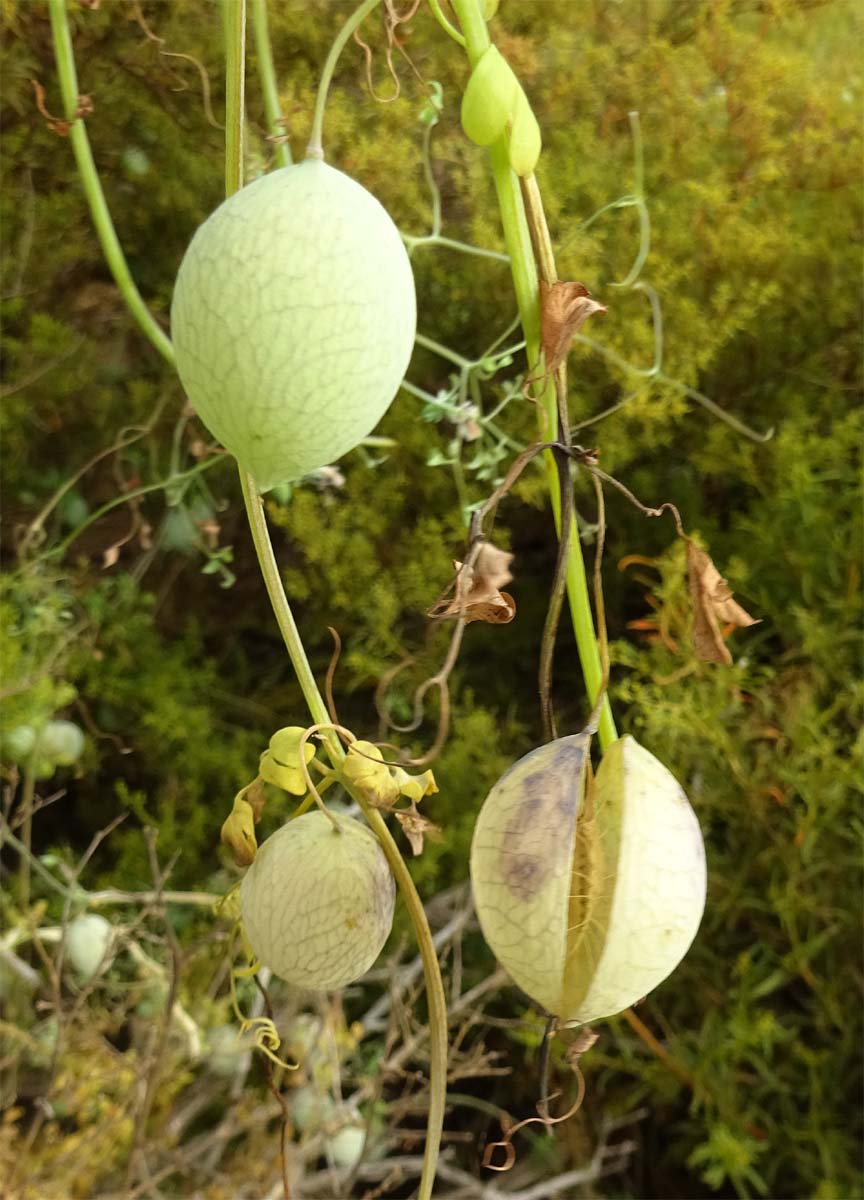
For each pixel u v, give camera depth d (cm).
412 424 40
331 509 41
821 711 38
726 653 15
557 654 45
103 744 47
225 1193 32
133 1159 30
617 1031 37
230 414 11
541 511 44
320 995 33
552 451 13
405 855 40
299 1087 35
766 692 36
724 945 38
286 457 12
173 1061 33
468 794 40
